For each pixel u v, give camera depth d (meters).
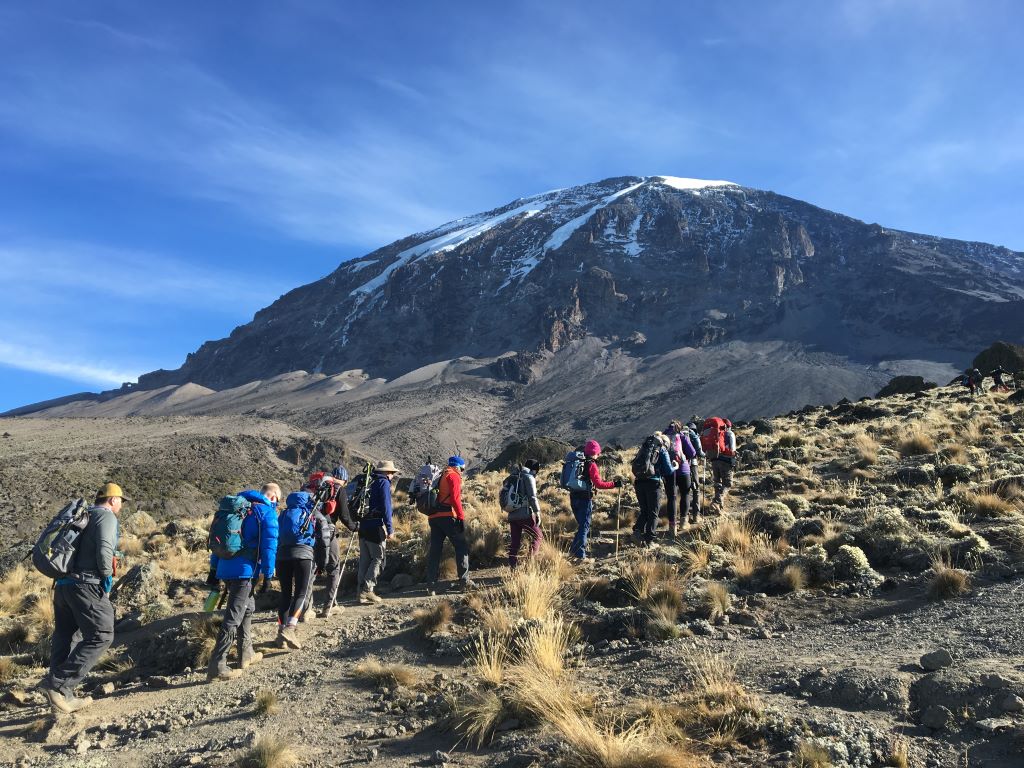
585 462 9.71
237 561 6.89
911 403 24.84
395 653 6.84
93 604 6.08
